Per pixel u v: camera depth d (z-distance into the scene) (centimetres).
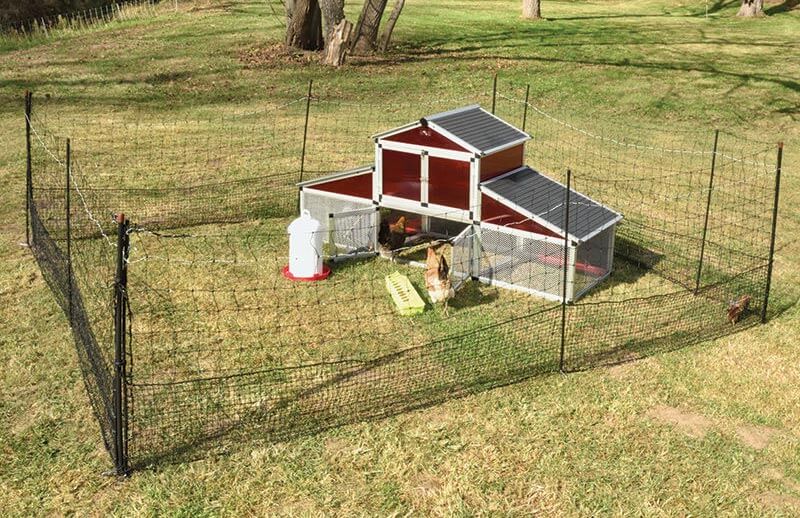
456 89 2092
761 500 605
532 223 917
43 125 1683
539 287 933
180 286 941
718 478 627
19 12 3128
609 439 673
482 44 2636
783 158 1641
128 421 666
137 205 1223
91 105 1859
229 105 1895
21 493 599
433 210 988
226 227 1140
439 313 888
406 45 2581
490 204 946
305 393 730
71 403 711
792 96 2131
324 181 1053
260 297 916
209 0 3459
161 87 2030
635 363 793
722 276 1011
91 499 596
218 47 2461
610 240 984
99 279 950
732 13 3725
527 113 1914
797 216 1267
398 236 1029
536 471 633
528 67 2336
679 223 1212
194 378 749
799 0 3912
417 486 616
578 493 608
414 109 1898
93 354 684
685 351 819
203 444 657
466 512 586
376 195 1024
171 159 1471
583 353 808
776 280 1009
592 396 733
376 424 686
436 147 962
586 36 2842
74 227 1115
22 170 1373
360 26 2433
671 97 2094
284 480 618
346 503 596
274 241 1089
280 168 1430
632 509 592
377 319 870
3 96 1900
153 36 2634
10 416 691
